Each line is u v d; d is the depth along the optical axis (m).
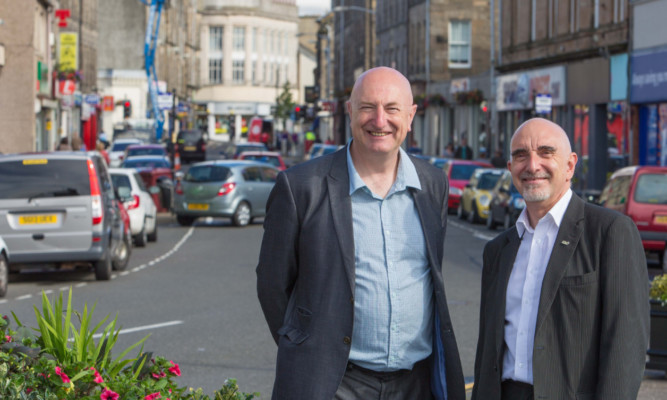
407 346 5.04
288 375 4.97
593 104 39.28
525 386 4.89
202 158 78.94
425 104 64.25
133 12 100.31
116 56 100.50
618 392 4.64
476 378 5.16
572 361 4.76
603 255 4.78
